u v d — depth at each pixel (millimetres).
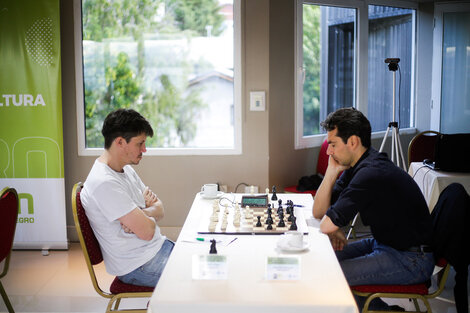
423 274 2164
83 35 4145
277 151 4328
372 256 2217
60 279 3490
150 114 4305
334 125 2254
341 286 1652
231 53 4188
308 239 2123
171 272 1768
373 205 2162
